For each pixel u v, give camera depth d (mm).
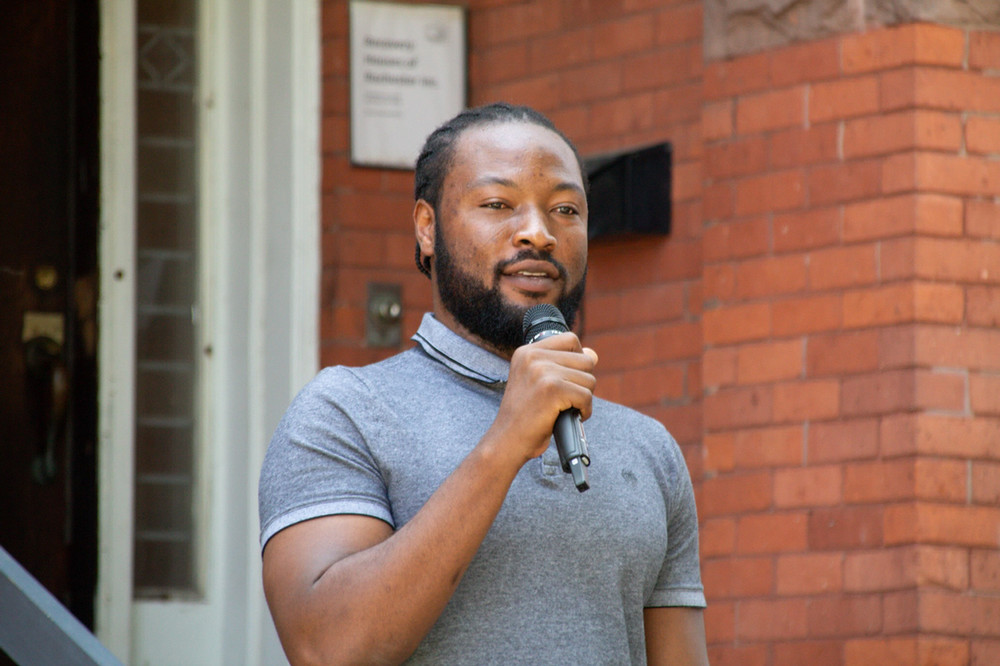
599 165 8758
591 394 3865
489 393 4359
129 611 8805
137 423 9094
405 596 3715
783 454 7906
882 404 7621
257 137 9180
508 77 9438
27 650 4258
